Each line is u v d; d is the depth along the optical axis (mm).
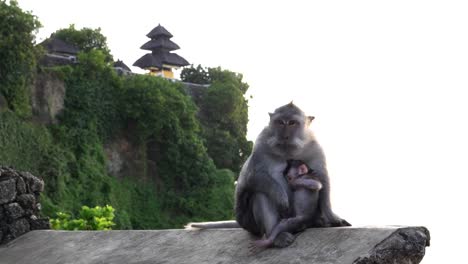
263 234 7000
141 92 56469
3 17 47219
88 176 52312
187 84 63875
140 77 57250
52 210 47062
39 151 48938
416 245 6430
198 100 64188
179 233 8430
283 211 6617
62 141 51531
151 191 56375
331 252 6430
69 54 58594
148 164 57188
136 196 55406
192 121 59250
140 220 54750
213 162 61125
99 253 8805
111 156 55094
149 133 56656
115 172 55062
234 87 64562
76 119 53031
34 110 50031
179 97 58531
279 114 6770
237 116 65000
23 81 48281
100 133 54844
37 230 10883
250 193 6910
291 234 6828
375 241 6355
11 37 47188
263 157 6734
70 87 53531
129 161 56094
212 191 58125
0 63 47094
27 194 11133
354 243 6449
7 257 10047
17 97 47969
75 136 52656
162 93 58000
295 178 6664
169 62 68562
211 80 68625
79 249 9281
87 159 52656
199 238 7973
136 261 8070
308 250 6590
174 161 57594
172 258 7746
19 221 10914
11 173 11047
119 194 54125
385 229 6500
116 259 8367
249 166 6789
